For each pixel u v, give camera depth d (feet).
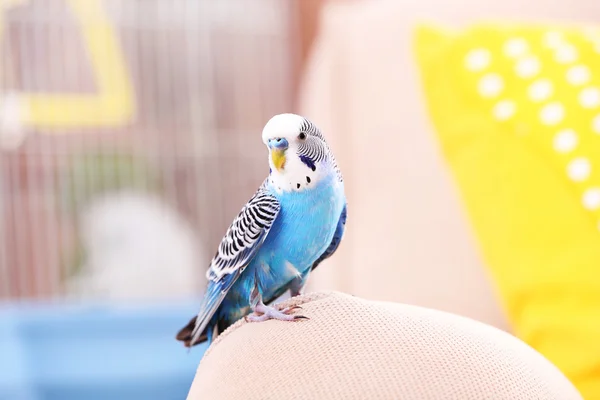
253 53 6.47
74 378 4.03
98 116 6.36
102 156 6.40
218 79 6.55
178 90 6.54
